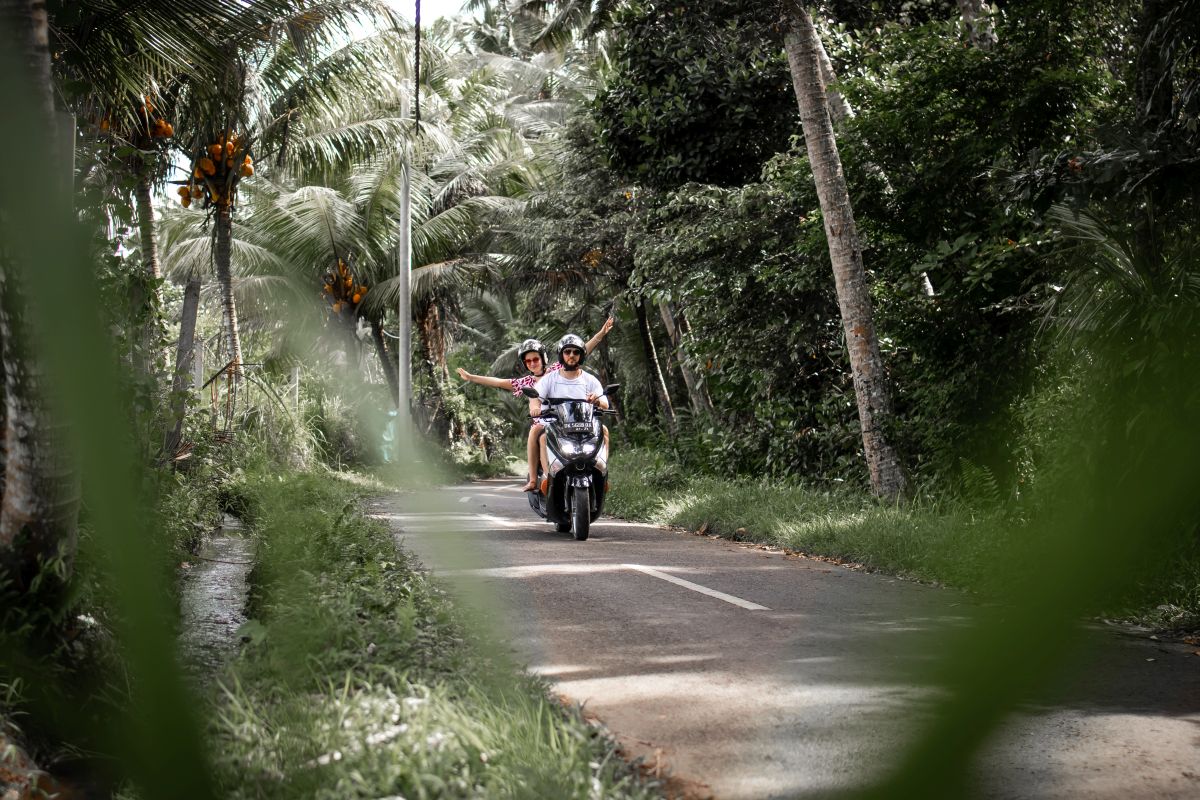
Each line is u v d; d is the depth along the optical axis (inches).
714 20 512.4
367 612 197.8
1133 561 18.6
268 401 652.1
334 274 939.3
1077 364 322.3
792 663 205.5
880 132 440.8
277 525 252.5
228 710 136.6
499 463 1223.5
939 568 323.3
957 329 450.9
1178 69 300.2
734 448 629.9
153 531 225.0
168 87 433.1
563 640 226.8
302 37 473.1
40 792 117.9
